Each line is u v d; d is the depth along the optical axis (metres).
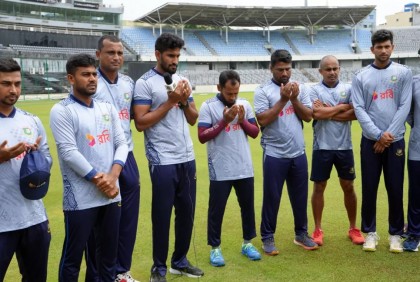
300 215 4.45
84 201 3.16
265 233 4.36
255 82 44.38
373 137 4.15
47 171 2.85
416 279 3.63
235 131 4.12
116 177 3.21
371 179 4.32
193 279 3.79
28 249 2.93
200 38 48.12
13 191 2.80
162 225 3.77
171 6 41.53
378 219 5.26
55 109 3.12
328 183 7.10
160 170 3.74
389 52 4.13
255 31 51.00
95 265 3.60
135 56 40.75
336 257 4.16
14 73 2.79
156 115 3.64
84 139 3.16
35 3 38.38
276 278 3.71
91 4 42.16
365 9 46.47
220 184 4.10
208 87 38.06
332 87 4.64
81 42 38.34
